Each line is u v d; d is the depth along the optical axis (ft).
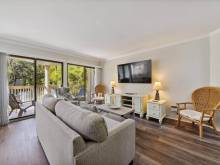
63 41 10.77
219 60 8.51
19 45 10.86
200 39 9.76
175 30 8.55
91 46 12.26
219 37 8.46
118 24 7.63
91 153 3.30
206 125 8.54
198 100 9.37
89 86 18.63
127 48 13.00
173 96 11.37
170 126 9.73
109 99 15.29
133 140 5.29
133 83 14.60
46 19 7.00
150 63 12.54
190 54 10.29
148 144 6.94
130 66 14.37
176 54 11.11
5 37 9.72
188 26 7.91
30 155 5.89
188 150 6.32
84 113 3.92
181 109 9.82
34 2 5.49
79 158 3.02
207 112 8.23
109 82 17.92
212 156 5.82
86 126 3.45
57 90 12.89
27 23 7.47
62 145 3.54
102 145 3.60
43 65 13.61
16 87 12.30
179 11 6.20
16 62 12.21
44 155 5.89
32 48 11.73
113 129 4.27
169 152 6.16
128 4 5.65
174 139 7.52
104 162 3.70
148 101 11.42
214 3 5.54
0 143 6.97
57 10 6.13
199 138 7.63
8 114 10.27
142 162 5.39
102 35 9.41
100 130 3.51
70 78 16.38
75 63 15.62
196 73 10.00
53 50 13.24
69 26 7.88
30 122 10.32
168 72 11.68
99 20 7.13
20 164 5.27
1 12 6.24
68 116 4.30
